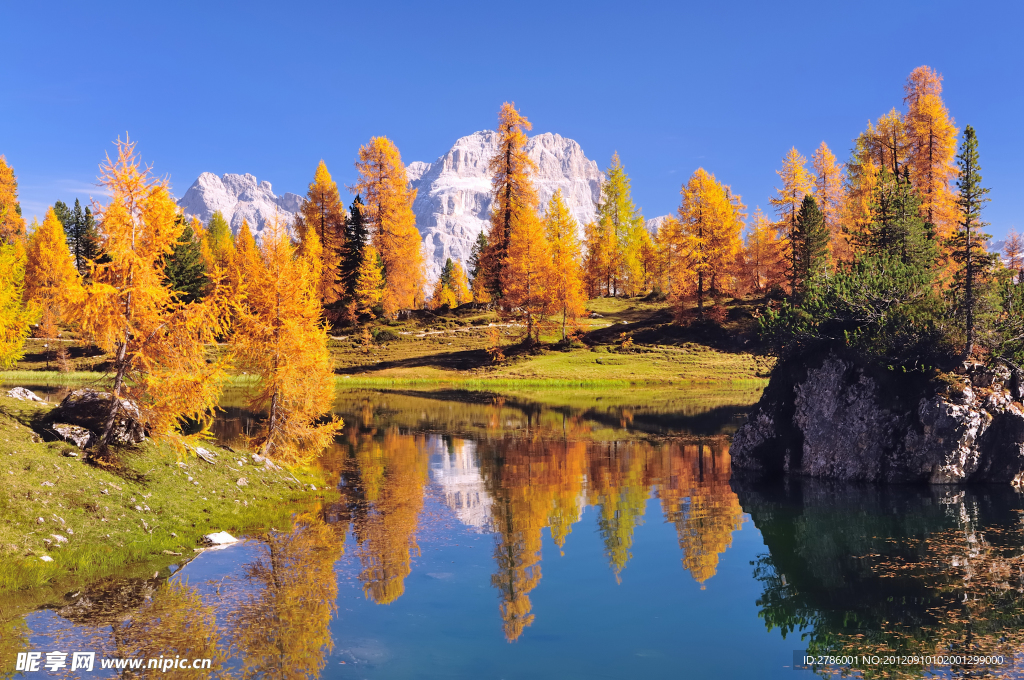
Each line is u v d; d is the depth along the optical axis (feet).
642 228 315.17
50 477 41.39
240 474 55.47
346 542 43.55
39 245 234.38
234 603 32.24
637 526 48.14
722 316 233.14
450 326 265.13
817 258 185.98
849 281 69.56
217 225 370.32
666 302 288.30
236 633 28.50
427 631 29.32
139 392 48.06
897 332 63.82
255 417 109.91
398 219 277.03
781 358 75.77
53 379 182.80
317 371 63.77
